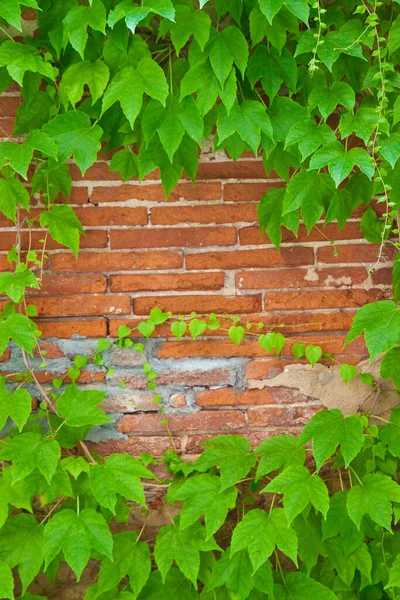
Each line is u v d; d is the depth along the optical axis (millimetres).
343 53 1861
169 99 1789
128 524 2174
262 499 2182
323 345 2184
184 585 1993
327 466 2189
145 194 2121
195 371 2172
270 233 2047
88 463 1909
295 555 1758
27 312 2057
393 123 1724
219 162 2123
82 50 1692
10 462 2084
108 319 2150
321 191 1912
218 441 2035
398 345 2035
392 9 1898
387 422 2059
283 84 2039
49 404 2074
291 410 2193
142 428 2174
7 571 1804
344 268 2168
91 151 1785
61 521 1792
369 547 2049
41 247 2113
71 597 2174
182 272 2145
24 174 1702
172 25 1732
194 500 1900
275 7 1600
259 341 2074
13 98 2074
